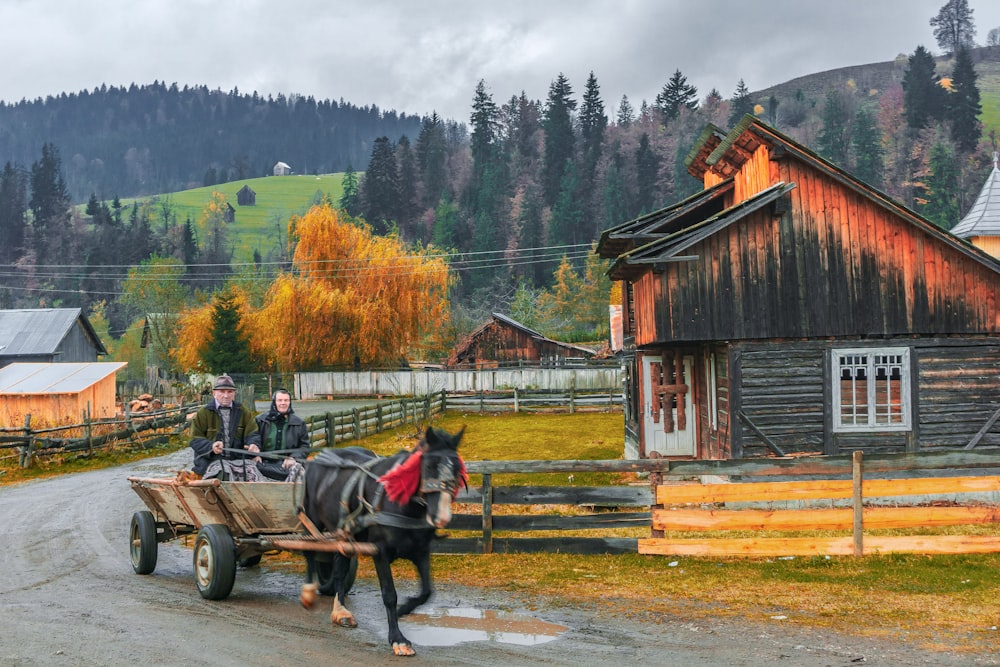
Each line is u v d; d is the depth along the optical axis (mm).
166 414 33719
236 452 10180
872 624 8305
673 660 7379
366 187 148625
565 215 139125
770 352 17172
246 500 9195
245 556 9859
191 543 13398
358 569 11219
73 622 8781
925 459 11203
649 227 20984
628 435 25797
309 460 9180
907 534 12914
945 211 114750
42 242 163250
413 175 172625
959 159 133500
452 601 9461
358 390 58312
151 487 10586
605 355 63406
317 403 54469
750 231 17172
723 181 20641
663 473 11539
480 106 173875
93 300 138000
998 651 7465
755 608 8938
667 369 21938
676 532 13523
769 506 15953
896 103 163000
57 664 7410
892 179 135375
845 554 11148
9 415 33469
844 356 17172
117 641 8078
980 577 9906
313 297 56531
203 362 61531
